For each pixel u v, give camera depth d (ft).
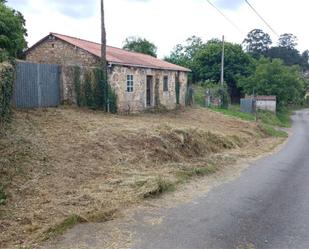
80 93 56.39
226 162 44.68
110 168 32.86
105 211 23.97
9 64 40.22
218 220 24.26
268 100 135.33
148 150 39.17
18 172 27.68
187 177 34.83
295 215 26.27
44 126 40.24
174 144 43.34
